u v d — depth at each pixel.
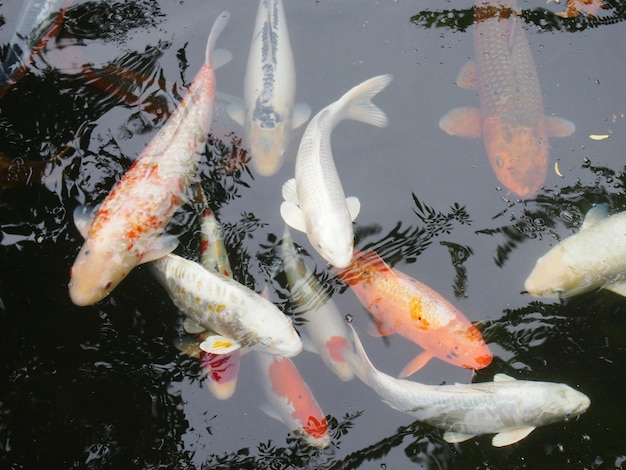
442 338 1.95
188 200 2.13
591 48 2.38
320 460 1.93
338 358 1.97
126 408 1.97
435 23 2.43
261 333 1.90
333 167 2.11
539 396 1.89
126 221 1.99
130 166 2.19
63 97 2.28
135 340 2.03
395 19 2.44
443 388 1.91
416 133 2.27
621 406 1.97
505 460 1.93
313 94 2.32
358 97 2.23
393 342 2.03
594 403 1.97
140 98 2.29
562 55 2.37
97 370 2.00
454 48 2.39
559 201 2.17
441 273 2.10
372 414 1.97
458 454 1.94
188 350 2.01
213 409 1.98
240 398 1.98
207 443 1.95
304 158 2.10
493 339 2.03
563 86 2.33
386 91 2.33
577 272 2.04
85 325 2.04
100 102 2.28
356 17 2.45
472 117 2.28
